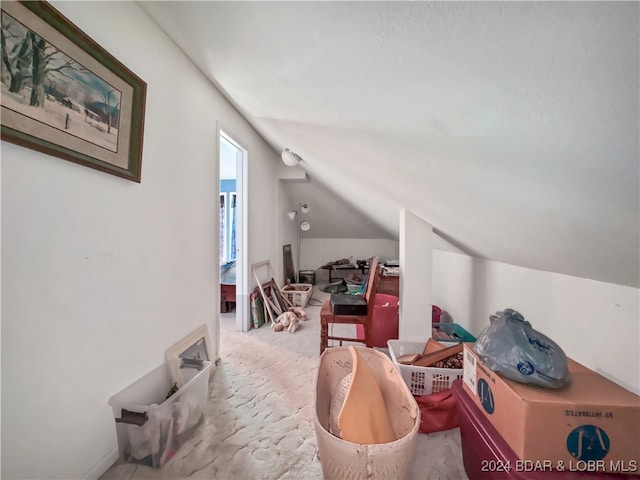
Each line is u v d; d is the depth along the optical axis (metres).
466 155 0.74
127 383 1.19
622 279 0.97
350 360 1.45
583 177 0.55
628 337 1.00
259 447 1.22
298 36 0.70
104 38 1.05
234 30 0.91
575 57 0.35
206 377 1.39
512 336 0.91
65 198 0.92
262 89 1.32
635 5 0.28
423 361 1.54
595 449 0.75
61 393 0.92
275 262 3.52
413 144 0.87
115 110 1.08
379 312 2.35
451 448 1.24
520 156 0.60
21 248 0.81
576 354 1.23
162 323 1.42
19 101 0.76
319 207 4.42
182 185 1.58
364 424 0.99
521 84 0.43
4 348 0.78
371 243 5.19
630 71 0.33
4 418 0.78
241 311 2.66
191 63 1.65
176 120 1.52
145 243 1.30
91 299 1.03
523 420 0.77
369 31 0.53
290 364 1.98
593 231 0.74
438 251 3.05
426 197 1.35
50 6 0.81
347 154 1.42
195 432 1.29
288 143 2.27
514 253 1.43
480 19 0.38
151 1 1.14
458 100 0.56
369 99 0.77
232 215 5.05
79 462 0.98
